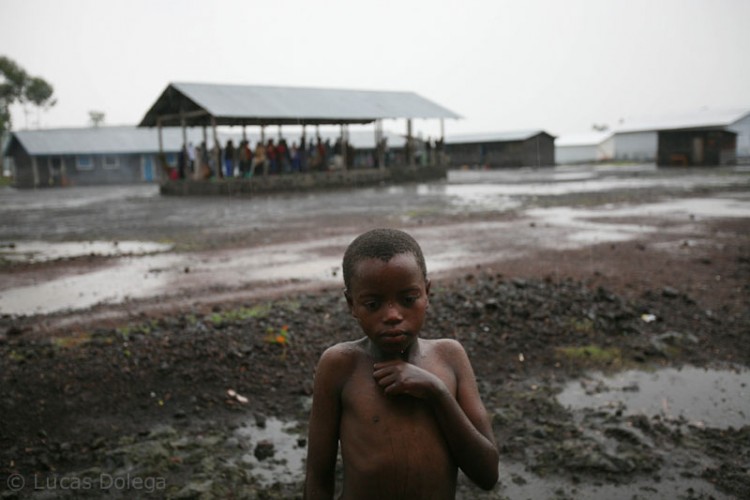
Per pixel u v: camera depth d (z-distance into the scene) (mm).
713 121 54781
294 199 28438
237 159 37469
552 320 6422
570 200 23797
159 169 54375
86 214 23219
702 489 3471
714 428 4215
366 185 39094
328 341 5938
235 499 3430
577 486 3535
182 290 8930
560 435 4117
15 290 9273
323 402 1989
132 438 4168
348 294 1836
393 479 1844
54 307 8086
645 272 9375
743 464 3723
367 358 1978
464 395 2021
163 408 4656
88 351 5609
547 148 68688
